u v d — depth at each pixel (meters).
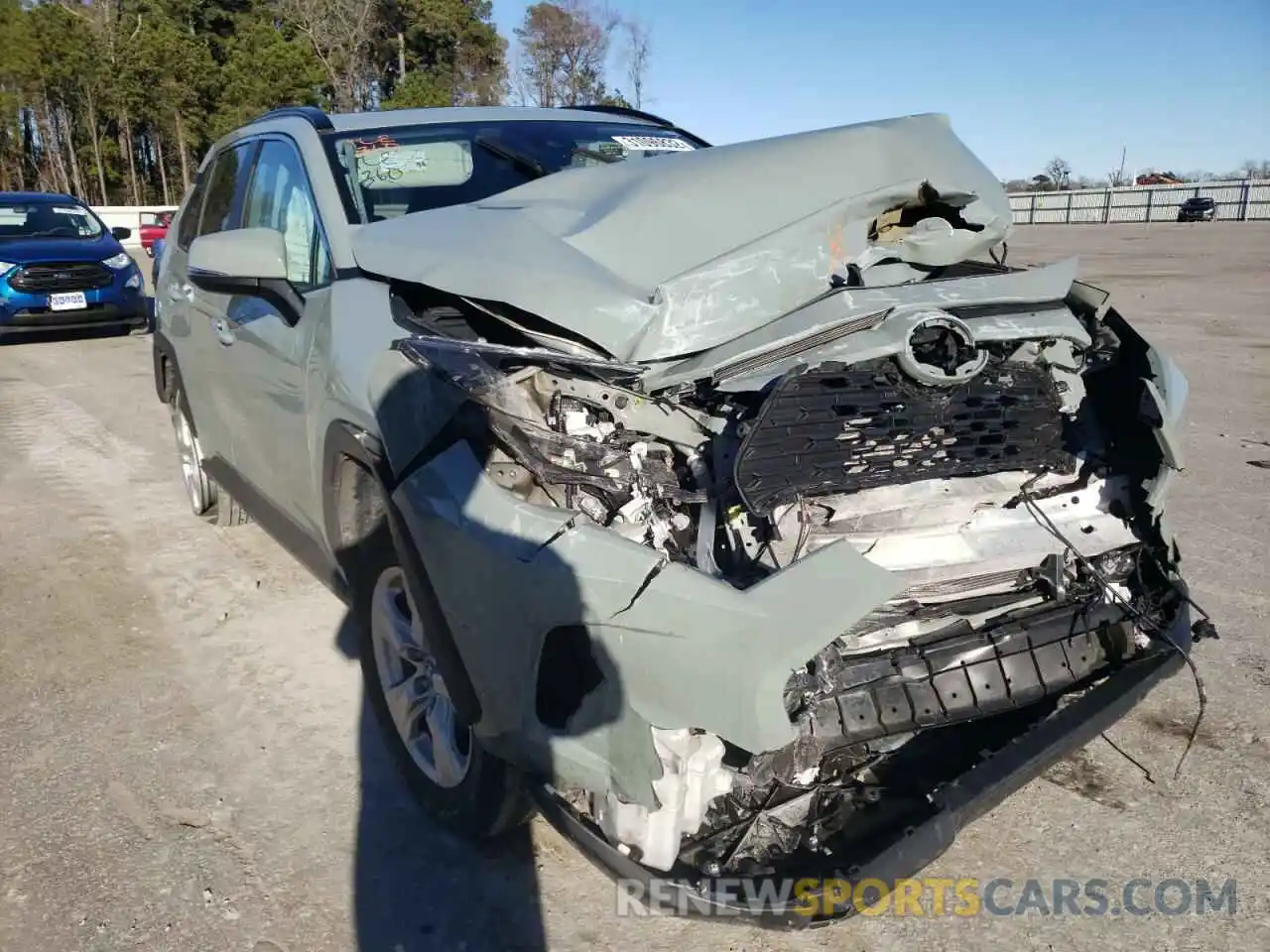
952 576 2.62
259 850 2.93
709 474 2.47
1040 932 2.59
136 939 2.58
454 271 2.81
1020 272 2.88
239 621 4.44
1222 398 8.59
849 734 2.40
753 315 2.58
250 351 3.86
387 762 3.38
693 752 2.17
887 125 3.04
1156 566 2.95
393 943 2.56
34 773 3.31
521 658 2.27
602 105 4.93
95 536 5.50
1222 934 2.57
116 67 42.66
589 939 2.57
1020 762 2.46
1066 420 2.87
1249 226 40.22
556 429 2.45
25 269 11.93
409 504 2.49
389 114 4.21
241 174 4.58
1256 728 3.47
